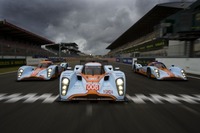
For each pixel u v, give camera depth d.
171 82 6.91
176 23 11.87
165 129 2.27
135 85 6.12
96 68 4.51
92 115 2.80
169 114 2.91
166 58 13.29
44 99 3.87
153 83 6.62
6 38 34.44
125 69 14.73
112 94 3.31
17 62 16.36
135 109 3.16
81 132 2.15
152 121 2.56
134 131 2.19
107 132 2.16
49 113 2.89
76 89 3.41
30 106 3.31
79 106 3.30
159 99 3.99
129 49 49.97
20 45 37.75
